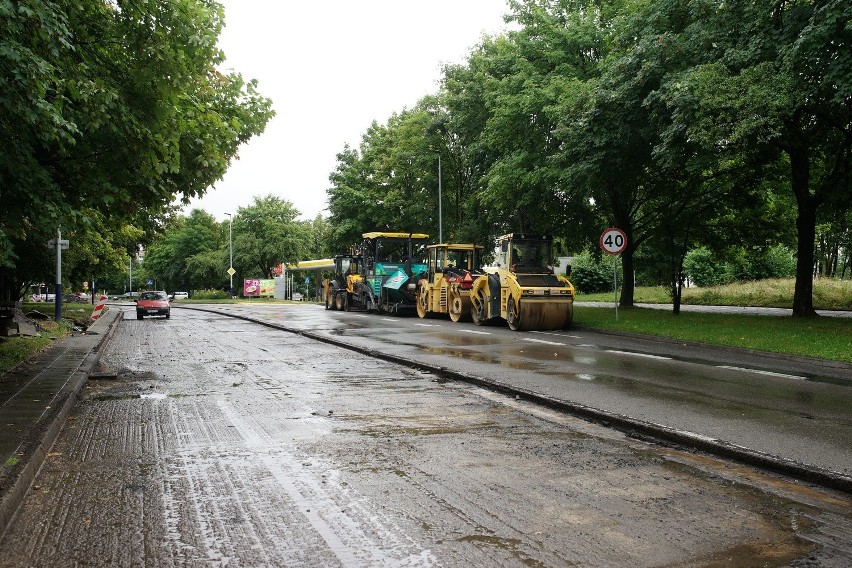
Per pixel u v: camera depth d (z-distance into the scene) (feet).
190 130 35.50
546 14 84.43
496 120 82.84
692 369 37.22
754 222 89.51
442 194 136.26
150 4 29.89
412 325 76.64
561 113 67.46
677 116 52.39
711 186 80.84
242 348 55.01
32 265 95.45
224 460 19.69
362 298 110.93
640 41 60.44
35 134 27.48
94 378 37.35
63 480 17.79
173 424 24.91
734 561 12.23
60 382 33.22
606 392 29.68
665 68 57.36
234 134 36.91
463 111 105.50
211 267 277.44
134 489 16.98
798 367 38.04
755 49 50.83
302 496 16.26
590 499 15.80
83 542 13.52
